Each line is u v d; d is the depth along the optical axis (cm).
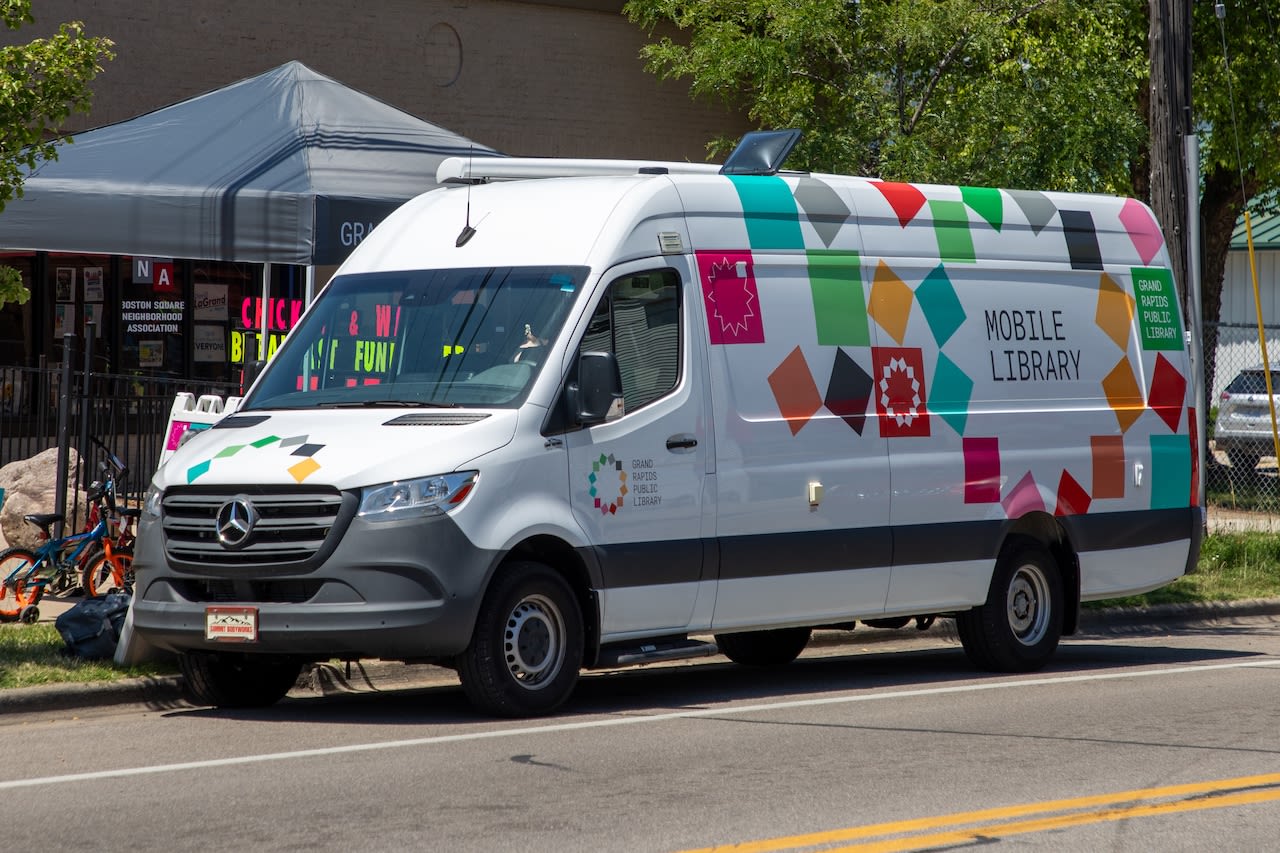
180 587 1556
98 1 3356
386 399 1630
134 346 3419
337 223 2298
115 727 1562
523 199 1747
